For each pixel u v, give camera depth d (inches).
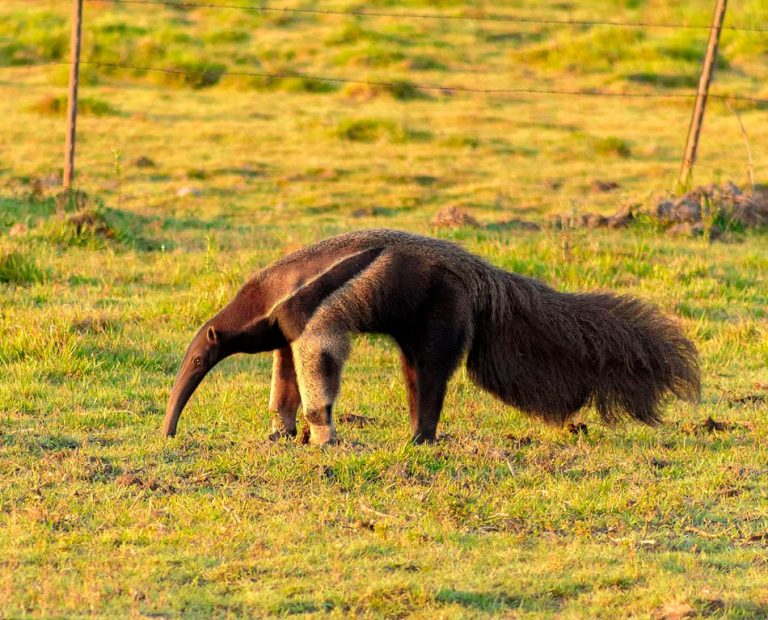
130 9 5300.2
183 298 1672.0
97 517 860.0
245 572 761.0
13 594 714.2
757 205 2541.8
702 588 745.0
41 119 3693.4
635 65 4584.2
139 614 689.0
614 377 1059.3
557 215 2507.4
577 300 1070.4
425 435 1049.5
